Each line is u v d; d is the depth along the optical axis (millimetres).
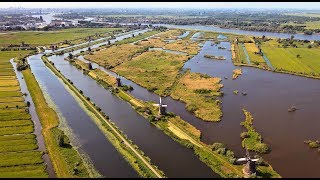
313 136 105250
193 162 88688
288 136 105312
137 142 100188
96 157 90688
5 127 109312
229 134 106188
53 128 108062
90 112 123125
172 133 105062
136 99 137125
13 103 132500
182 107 130250
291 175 83438
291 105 132625
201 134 105875
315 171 85375
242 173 82625
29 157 89562
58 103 133500
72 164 86750
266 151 94500
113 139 101125
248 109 128000
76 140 100750
